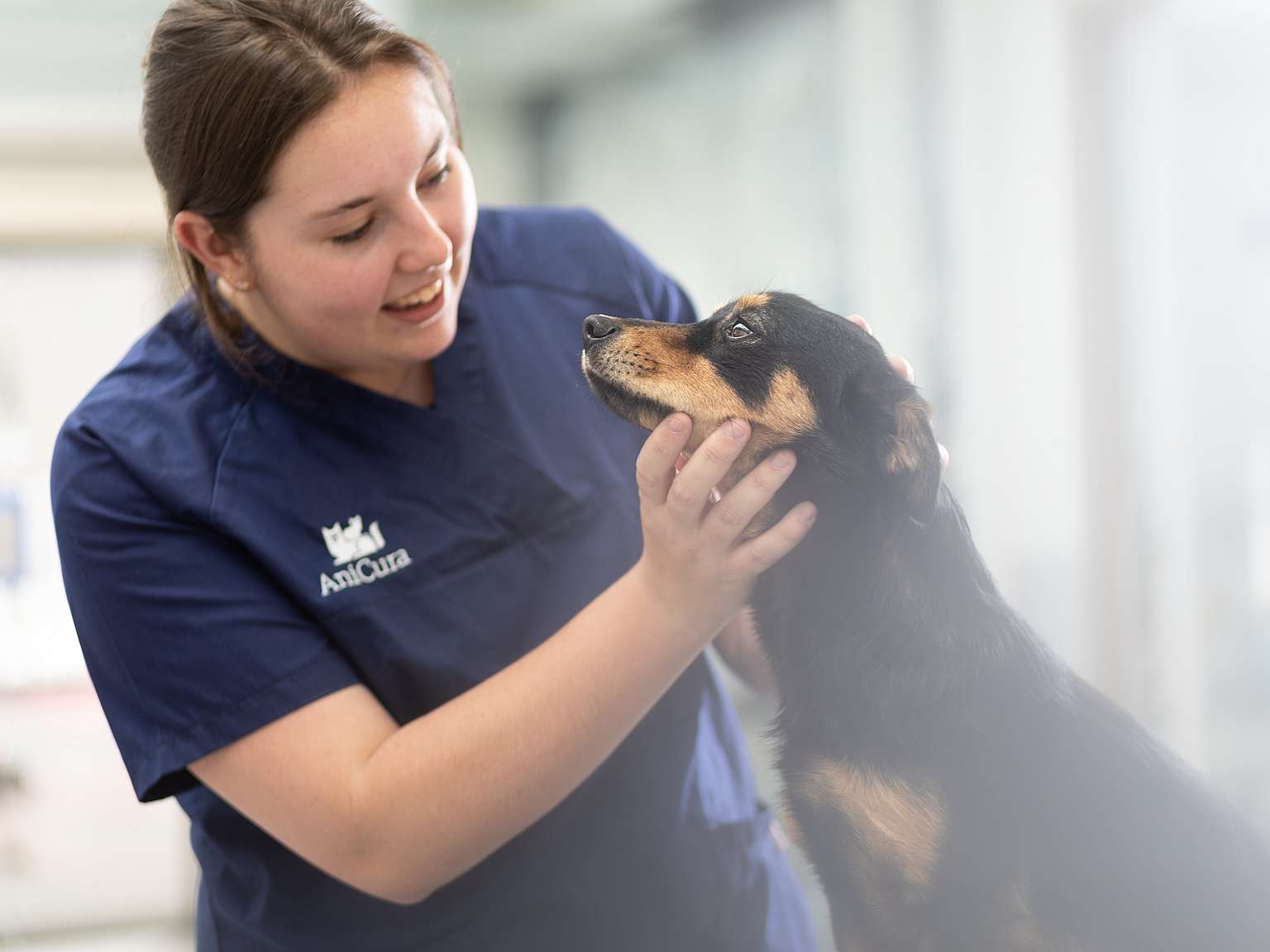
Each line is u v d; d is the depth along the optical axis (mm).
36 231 4027
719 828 1424
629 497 1438
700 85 5891
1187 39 3338
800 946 1498
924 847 1280
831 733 1363
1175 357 3434
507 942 1311
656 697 1116
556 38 6141
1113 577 3613
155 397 1261
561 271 1534
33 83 4094
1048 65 3586
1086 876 1266
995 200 3826
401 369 1391
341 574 1264
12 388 3998
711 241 5914
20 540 3887
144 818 3871
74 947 3689
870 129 4379
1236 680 3289
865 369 1410
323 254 1152
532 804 1088
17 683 3793
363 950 1298
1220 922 1294
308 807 1094
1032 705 1318
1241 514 3242
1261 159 3094
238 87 1073
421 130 1136
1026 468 3766
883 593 1352
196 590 1169
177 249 1273
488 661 1312
